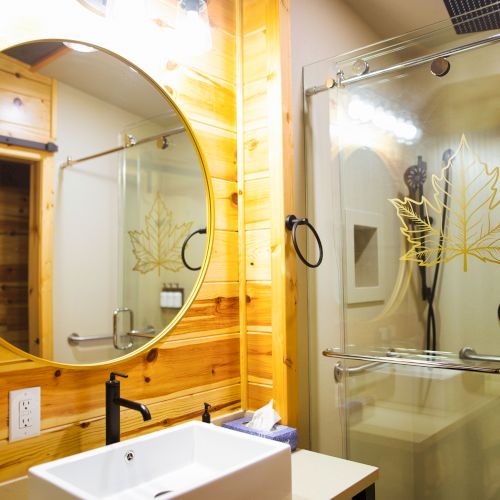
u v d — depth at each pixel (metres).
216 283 1.71
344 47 2.26
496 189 1.68
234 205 1.81
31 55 1.25
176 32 1.60
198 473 1.31
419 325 1.83
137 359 1.45
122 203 1.45
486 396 1.84
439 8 2.36
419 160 1.83
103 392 1.36
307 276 1.88
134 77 1.50
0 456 1.14
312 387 1.86
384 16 2.43
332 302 1.93
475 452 1.87
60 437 1.26
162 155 1.56
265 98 1.78
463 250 1.75
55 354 1.26
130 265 1.46
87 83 1.37
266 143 1.77
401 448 1.94
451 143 1.78
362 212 1.92
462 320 1.75
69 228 1.31
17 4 1.22
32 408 1.20
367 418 1.92
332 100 1.92
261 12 1.81
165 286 1.54
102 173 1.40
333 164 1.93
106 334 1.38
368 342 1.89
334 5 2.22
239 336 1.79
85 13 1.36
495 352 1.69
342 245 1.92
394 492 1.92
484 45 1.67
